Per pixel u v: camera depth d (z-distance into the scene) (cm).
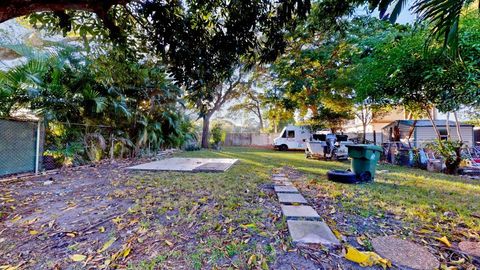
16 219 255
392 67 512
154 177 497
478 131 1241
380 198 344
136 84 800
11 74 481
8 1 178
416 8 165
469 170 592
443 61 421
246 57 327
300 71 920
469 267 168
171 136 1173
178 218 258
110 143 786
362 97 670
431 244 202
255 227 234
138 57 387
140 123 892
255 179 481
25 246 198
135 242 203
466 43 365
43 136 550
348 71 821
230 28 284
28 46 548
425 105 634
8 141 484
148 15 283
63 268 166
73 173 545
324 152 893
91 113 681
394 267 168
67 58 620
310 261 174
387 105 716
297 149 1443
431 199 341
